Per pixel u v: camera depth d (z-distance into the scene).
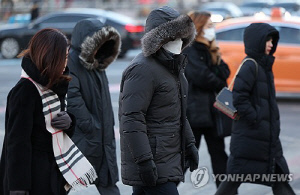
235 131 6.19
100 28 5.68
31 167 4.20
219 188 6.31
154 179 4.41
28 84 4.16
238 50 13.91
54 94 4.27
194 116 6.88
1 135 10.07
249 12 41.78
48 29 4.23
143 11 40.97
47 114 4.23
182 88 4.66
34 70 4.14
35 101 4.17
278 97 15.16
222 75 6.94
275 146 6.11
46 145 4.27
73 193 7.17
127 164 4.55
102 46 5.90
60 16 24.31
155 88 4.48
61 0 39.72
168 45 4.58
